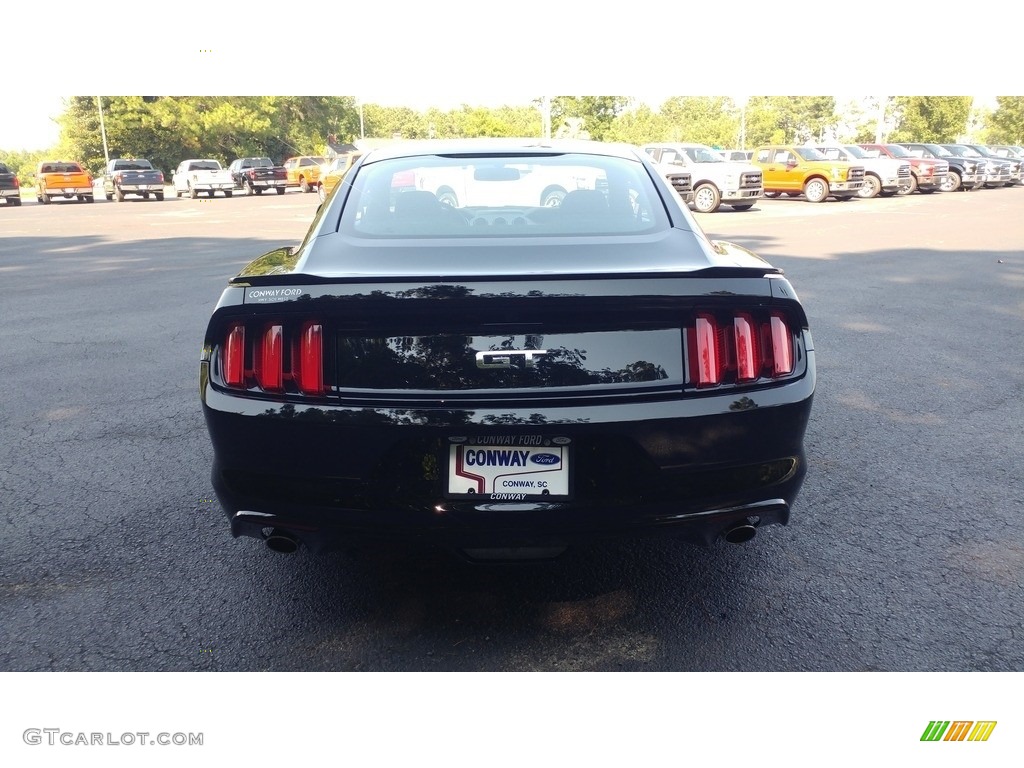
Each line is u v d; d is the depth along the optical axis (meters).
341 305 2.42
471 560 2.56
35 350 6.83
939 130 59.84
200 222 22.84
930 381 5.68
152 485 3.98
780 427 2.53
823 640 2.70
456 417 2.40
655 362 2.46
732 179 21.72
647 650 2.66
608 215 3.14
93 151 59.69
